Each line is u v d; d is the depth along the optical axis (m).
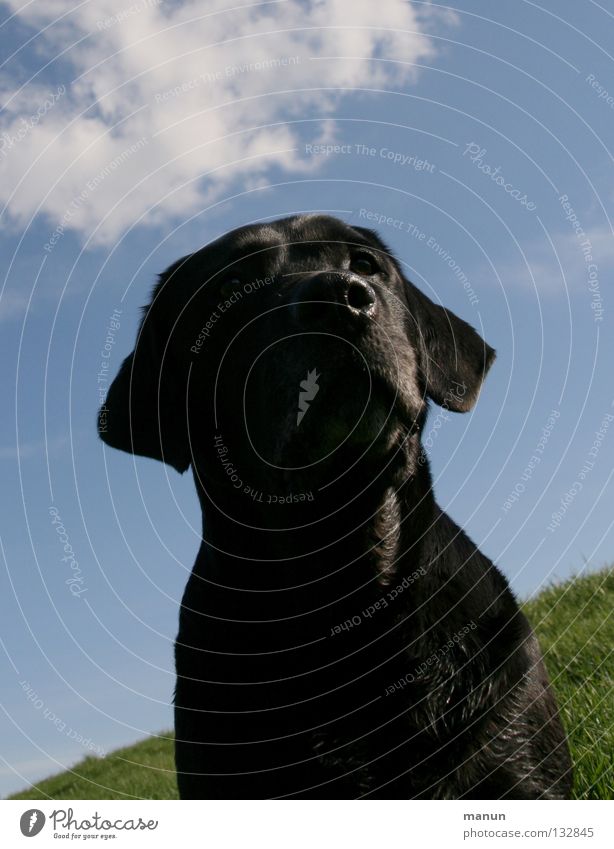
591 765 0.96
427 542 0.83
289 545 0.82
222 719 0.82
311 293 0.76
